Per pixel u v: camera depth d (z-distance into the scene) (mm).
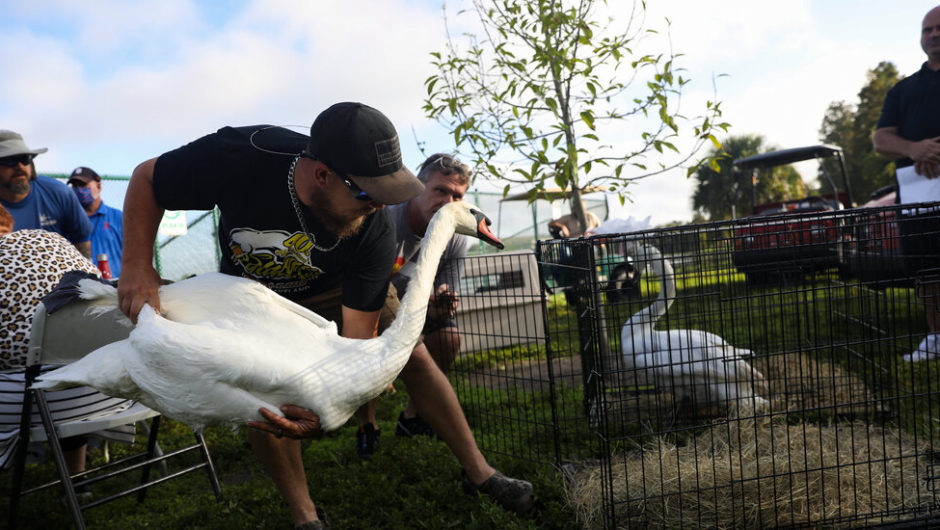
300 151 2285
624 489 2863
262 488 3533
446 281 4391
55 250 3143
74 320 2590
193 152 2344
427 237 2482
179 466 4039
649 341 3842
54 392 2947
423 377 2943
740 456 2732
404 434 4086
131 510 3420
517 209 14969
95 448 4402
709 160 4527
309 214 2385
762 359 4281
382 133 2105
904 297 3945
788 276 2932
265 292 2254
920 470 2945
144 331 2021
